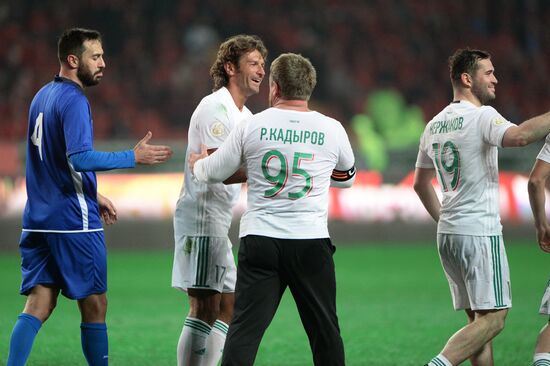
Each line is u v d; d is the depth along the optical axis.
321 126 16.50
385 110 79.31
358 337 27.55
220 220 19.00
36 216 18.02
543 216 18.16
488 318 18.25
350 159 17.00
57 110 17.81
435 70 85.38
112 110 74.44
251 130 16.31
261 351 25.17
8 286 41.47
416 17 88.94
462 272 18.66
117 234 58.62
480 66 18.80
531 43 88.19
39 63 77.12
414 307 34.22
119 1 82.81
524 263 49.94
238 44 18.88
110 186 58.69
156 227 59.22
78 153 17.36
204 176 16.72
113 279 43.94
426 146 19.59
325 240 16.36
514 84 83.81
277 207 16.19
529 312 32.66
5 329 28.92
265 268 16.19
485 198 18.38
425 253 56.16
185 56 80.75
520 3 89.50
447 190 18.89
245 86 19.02
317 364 16.36
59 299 36.88
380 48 85.56
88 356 18.41
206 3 85.00
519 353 24.53
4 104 72.88
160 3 83.81
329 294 16.30
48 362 23.30
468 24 89.12
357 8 88.31
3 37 78.19
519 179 63.47
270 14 86.00
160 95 77.06
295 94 16.59
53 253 17.92
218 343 19.30
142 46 80.75
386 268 48.16
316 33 85.81
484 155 18.27
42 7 81.19
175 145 60.22
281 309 34.22
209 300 19.20
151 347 25.70
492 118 17.94
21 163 58.12
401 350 25.31
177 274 19.25
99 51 18.53
